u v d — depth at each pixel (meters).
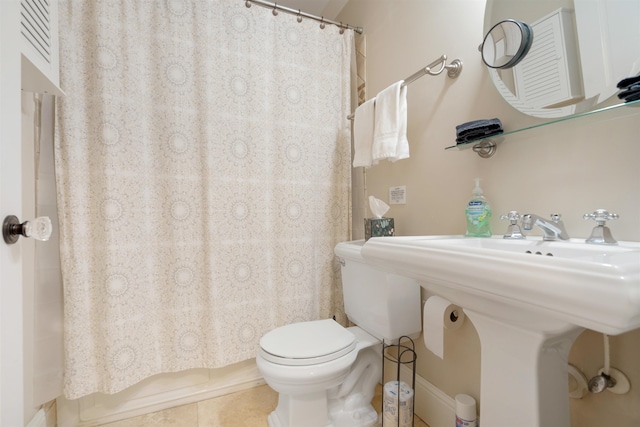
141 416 1.37
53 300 1.21
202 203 1.45
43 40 0.93
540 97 0.89
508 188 0.99
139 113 1.33
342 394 1.32
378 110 1.38
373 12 1.71
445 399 1.22
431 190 1.31
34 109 1.19
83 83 1.25
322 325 1.36
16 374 0.60
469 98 1.12
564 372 0.70
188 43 1.43
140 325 1.32
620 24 0.73
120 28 1.30
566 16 0.84
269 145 1.59
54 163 1.22
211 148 1.44
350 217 1.77
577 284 0.43
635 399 0.69
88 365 1.24
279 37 1.61
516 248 0.81
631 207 0.70
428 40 1.32
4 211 0.58
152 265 1.37
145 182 1.35
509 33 0.94
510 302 0.55
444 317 1.02
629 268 0.42
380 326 1.27
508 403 0.70
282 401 1.27
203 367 1.44
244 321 1.50
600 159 0.76
